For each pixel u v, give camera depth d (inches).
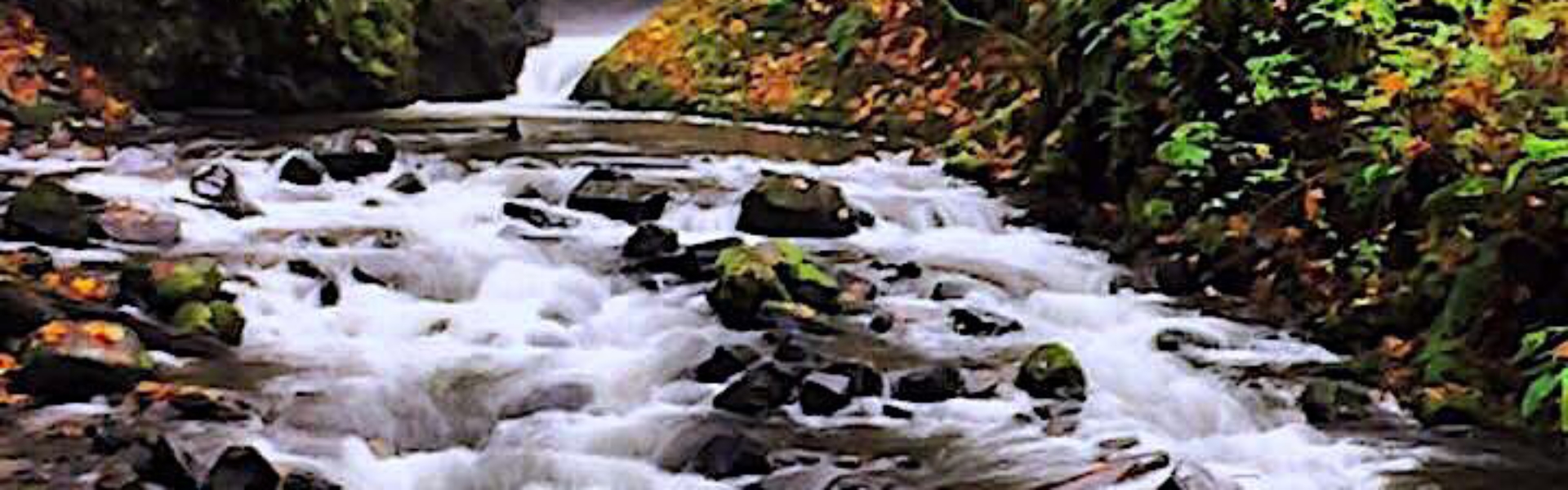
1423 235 255.9
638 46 577.6
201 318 241.8
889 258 302.4
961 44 477.1
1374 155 271.4
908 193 354.0
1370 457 213.0
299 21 497.0
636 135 450.3
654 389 232.1
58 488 181.2
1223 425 228.1
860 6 517.3
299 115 494.0
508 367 238.1
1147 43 317.4
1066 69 352.2
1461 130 257.4
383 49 528.1
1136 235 310.3
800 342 249.8
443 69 570.6
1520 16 277.3
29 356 214.4
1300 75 288.8
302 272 273.6
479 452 209.9
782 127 487.2
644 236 292.2
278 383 223.9
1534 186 235.1
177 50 475.5
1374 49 280.8
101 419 205.0
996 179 366.6
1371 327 257.0
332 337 250.5
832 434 213.5
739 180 355.3
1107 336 264.2
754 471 200.4
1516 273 235.1
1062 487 193.2
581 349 251.4
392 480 198.7
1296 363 251.4
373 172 351.9
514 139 427.2
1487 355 234.7
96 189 324.5
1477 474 205.8
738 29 551.5
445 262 286.0
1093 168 336.8
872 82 493.0
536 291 277.0
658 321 261.3
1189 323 270.2
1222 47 303.7
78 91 445.4
